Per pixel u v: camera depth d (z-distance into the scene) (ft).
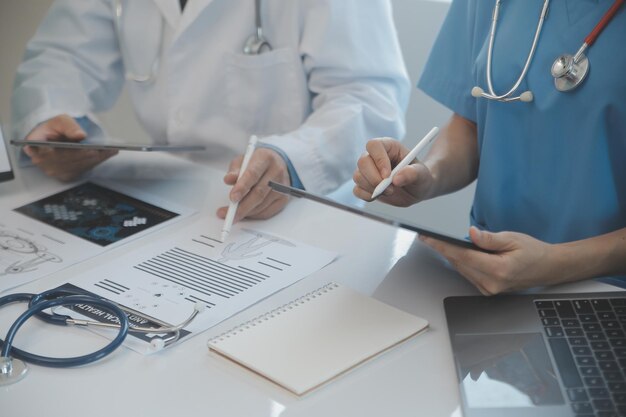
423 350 2.68
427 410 2.38
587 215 3.58
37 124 4.52
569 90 3.44
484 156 3.91
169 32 5.20
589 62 3.38
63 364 2.57
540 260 2.93
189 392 2.46
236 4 5.02
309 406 2.39
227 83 5.08
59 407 2.39
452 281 3.15
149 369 2.58
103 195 4.06
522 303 2.90
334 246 3.47
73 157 4.24
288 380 2.46
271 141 4.31
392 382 2.50
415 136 6.92
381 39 5.16
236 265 3.29
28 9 7.91
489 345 2.64
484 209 4.02
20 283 3.16
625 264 3.12
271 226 3.69
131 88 5.44
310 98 5.31
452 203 6.77
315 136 4.46
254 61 5.00
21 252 3.43
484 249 2.96
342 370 2.52
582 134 3.47
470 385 2.43
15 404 2.40
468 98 4.24
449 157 4.13
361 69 5.04
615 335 2.64
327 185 4.45
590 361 2.52
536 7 3.66
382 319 2.81
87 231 3.64
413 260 3.33
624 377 2.43
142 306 2.96
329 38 4.94
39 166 4.29
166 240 3.52
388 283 3.14
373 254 3.39
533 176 3.74
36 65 5.24
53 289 3.02
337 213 3.83
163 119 5.42
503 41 3.76
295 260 3.33
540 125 3.61
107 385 2.50
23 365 2.57
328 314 2.83
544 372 2.48
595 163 3.46
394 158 3.54
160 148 4.06
